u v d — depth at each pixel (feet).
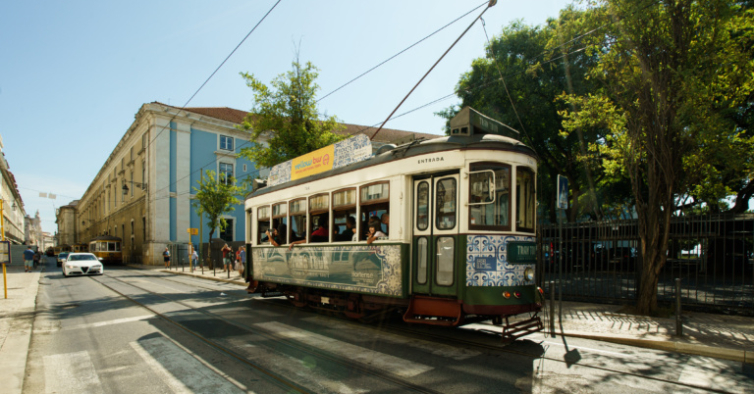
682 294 38.63
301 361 20.45
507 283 22.26
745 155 29.53
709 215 31.45
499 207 22.81
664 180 30.48
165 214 116.47
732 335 23.88
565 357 20.76
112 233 171.32
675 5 27.84
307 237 32.99
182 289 55.26
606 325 27.04
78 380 18.49
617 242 35.63
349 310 29.60
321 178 31.83
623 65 30.55
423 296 24.06
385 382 17.43
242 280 66.33
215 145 125.70
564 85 66.33
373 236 26.35
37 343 25.45
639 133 30.66
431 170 23.75
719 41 27.96
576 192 78.43
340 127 64.64
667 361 20.16
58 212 356.59
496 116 71.20
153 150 116.37
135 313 35.14
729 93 29.14
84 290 55.42
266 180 44.93
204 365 20.12
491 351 21.95
